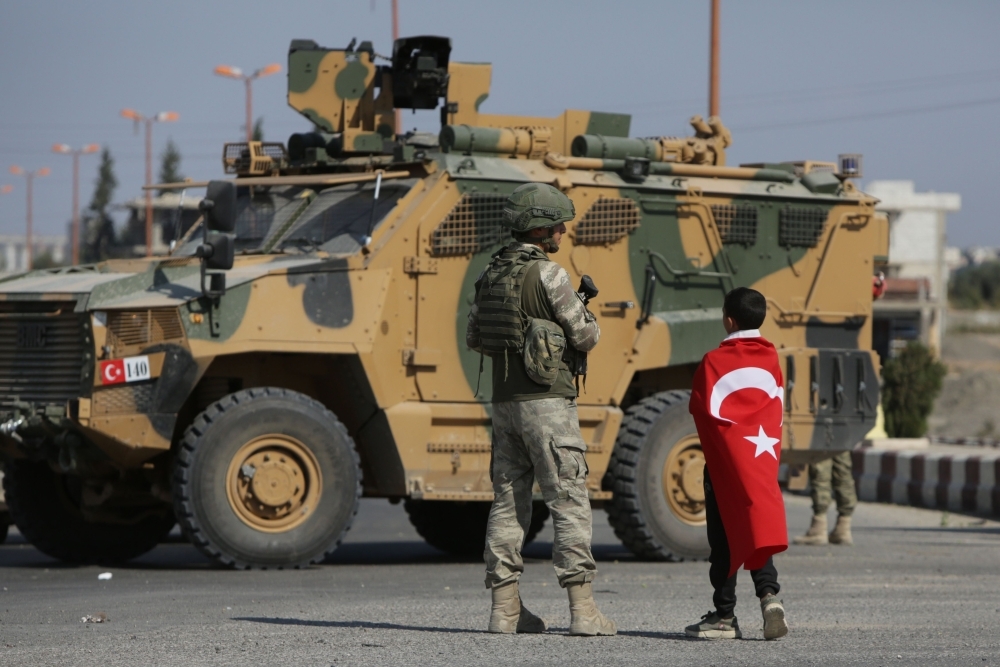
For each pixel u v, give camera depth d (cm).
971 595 1656
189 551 2448
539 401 1234
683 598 1623
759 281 2348
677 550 2191
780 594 1662
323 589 1706
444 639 1218
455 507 2461
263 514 1938
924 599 1608
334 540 1975
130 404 1878
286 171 2308
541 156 2220
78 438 1928
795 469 2453
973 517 3322
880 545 2502
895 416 4966
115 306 1888
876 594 1667
